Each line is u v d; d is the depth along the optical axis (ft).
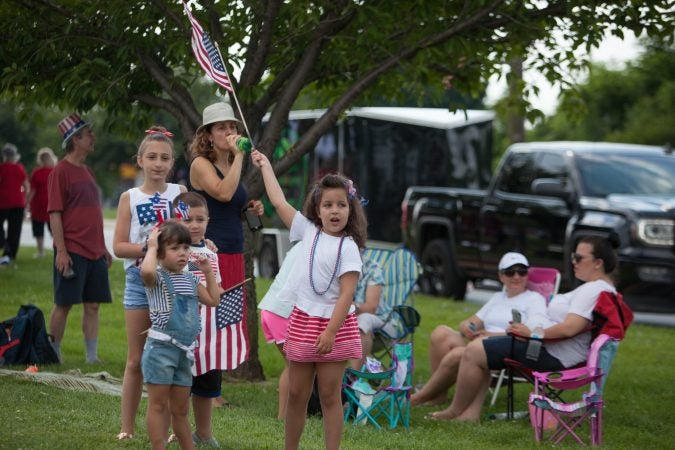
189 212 22.15
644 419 31.37
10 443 21.21
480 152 75.36
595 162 52.44
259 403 30.58
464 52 34.09
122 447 21.75
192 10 33.37
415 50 34.65
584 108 41.39
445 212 60.23
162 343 20.52
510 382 30.45
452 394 34.65
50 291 53.62
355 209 21.49
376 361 29.50
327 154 74.90
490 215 56.13
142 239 23.16
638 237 48.19
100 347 39.73
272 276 74.23
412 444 25.76
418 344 44.75
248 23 33.96
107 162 198.39
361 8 32.65
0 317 45.37
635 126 122.01
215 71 25.96
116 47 34.14
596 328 29.50
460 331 33.71
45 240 91.97
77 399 26.96
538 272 34.19
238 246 25.85
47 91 34.22
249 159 33.96
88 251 34.42
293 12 32.76
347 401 28.91
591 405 27.71
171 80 33.68
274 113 34.27
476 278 59.67
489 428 28.91
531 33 34.99
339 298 20.92
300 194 76.54
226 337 22.71
